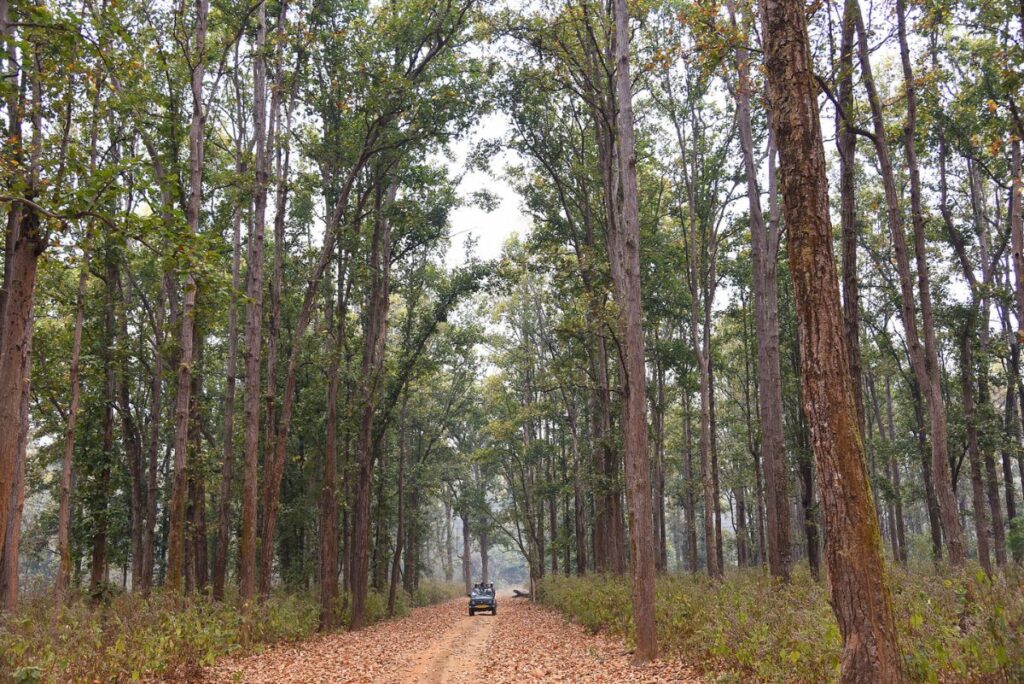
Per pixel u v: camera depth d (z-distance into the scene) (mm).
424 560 72000
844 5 13820
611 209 19594
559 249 26469
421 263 29828
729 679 9156
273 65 19688
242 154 19672
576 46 18734
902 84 15211
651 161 27328
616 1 14258
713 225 26797
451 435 49906
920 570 14375
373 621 28000
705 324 25953
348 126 22125
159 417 24953
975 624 6891
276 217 21781
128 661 9898
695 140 24562
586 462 30844
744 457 40906
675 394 38562
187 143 19156
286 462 33188
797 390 27375
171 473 31000
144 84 16859
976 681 6449
